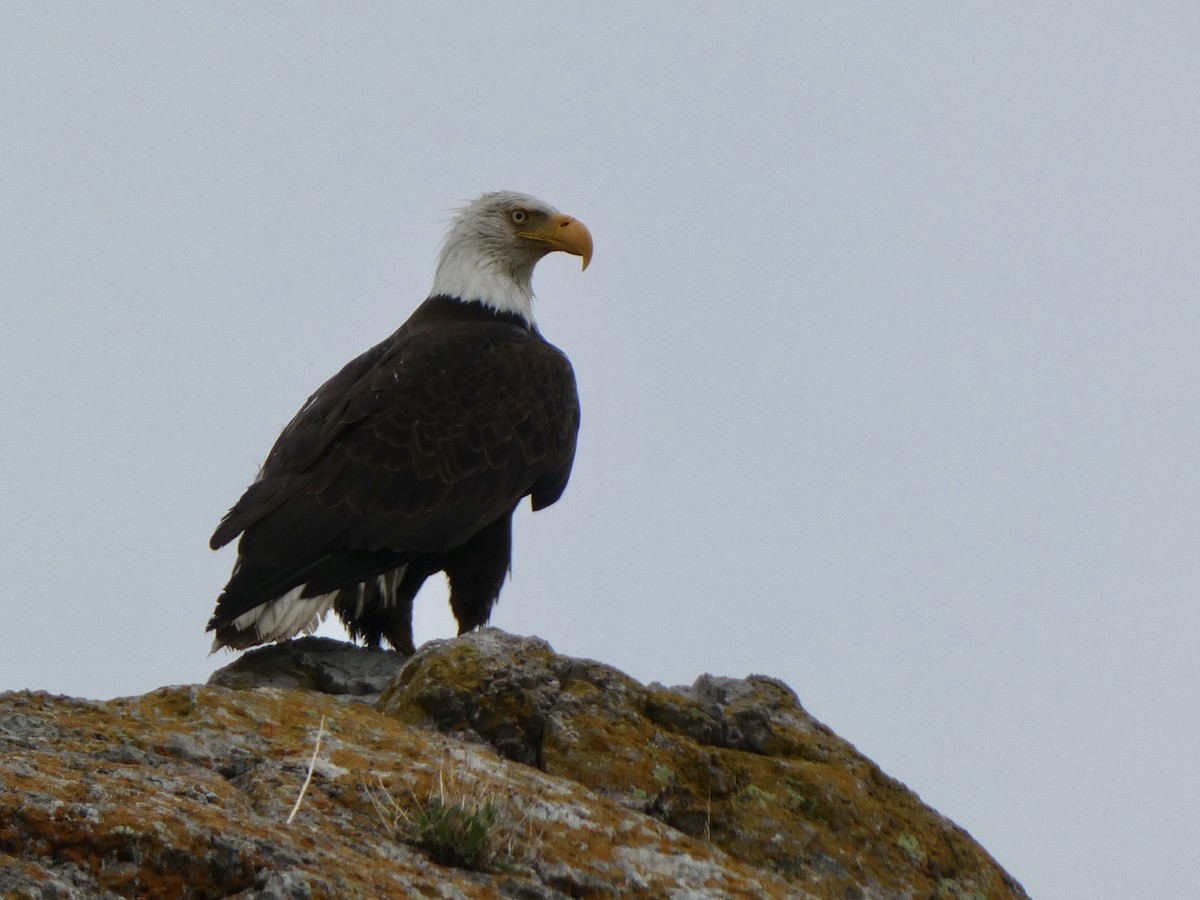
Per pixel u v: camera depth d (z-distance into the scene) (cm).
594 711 1123
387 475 1691
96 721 884
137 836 691
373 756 907
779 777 1120
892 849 1109
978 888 1118
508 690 1121
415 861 798
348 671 1476
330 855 749
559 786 953
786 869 1062
